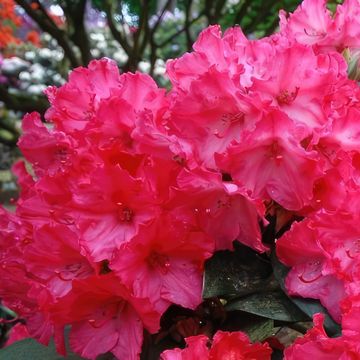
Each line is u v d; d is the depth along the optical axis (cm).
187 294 35
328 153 35
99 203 35
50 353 44
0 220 43
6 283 41
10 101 94
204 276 35
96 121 37
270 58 35
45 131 40
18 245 40
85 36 91
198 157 35
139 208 35
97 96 39
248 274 36
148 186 35
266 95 34
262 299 35
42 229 36
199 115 36
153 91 37
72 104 40
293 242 34
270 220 37
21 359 44
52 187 37
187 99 35
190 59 37
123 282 34
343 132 34
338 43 45
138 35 91
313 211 35
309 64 35
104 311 37
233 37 39
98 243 35
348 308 31
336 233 33
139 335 35
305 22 45
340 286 34
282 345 38
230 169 34
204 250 35
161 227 34
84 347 36
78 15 88
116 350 36
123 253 34
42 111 96
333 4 82
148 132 35
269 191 35
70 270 37
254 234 35
